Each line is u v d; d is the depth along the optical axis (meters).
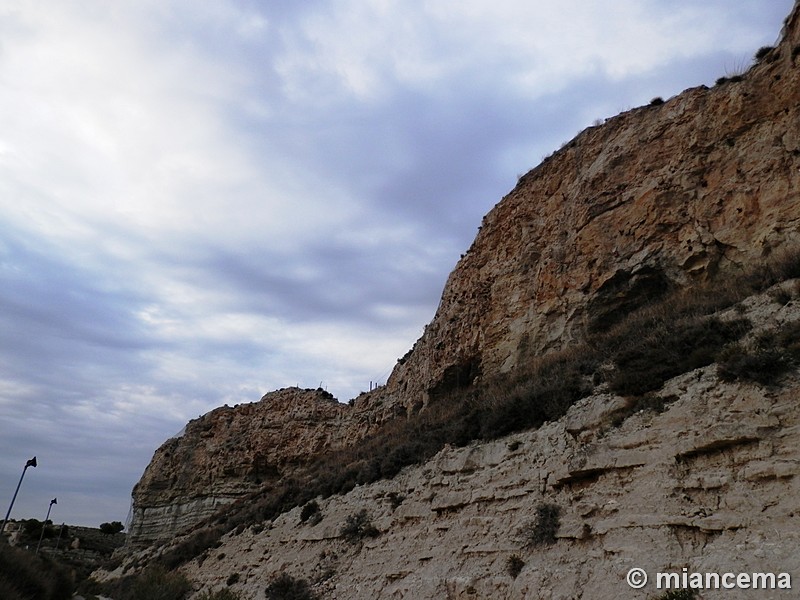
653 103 26.84
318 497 28.06
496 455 17.84
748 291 15.72
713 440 11.41
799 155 17.89
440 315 38.59
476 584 14.52
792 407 10.73
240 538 32.03
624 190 24.50
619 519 12.20
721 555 9.95
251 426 63.72
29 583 20.98
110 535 92.94
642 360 15.34
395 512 20.61
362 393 56.97
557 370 20.02
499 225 34.16
